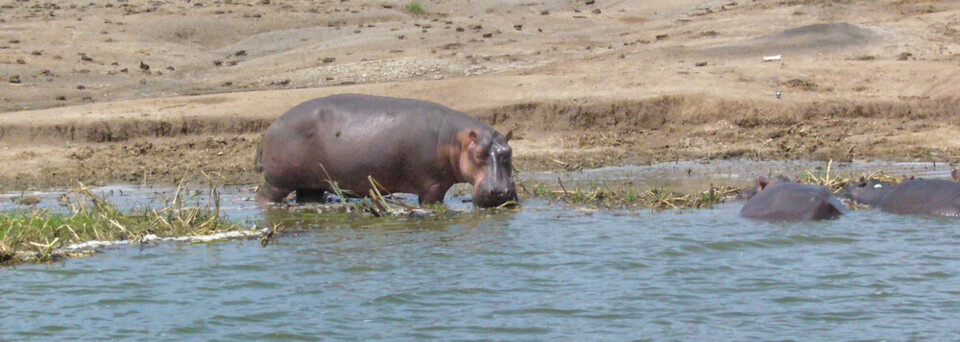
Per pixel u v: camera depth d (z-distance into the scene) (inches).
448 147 2097.7
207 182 2642.7
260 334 1217.4
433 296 1378.0
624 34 5147.6
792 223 1905.8
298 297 1379.2
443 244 1722.4
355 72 4379.9
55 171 2822.3
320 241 1759.4
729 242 1713.8
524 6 6461.6
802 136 3184.1
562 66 4175.7
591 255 1625.2
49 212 2042.3
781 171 2709.2
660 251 1653.5
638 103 3294.8
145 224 1841.8
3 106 3772.1
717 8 5807.1
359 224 1932.8
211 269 1542.8
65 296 1391.5
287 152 2132.1
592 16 5876.0
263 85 4264.3
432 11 6373.0
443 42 5073.8
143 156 3002.0
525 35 5255.9
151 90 4217.5
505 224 1918.1
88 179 2723.9
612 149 3088.1
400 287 1423.5
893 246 1681.8
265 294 1397.6
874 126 3240.7
